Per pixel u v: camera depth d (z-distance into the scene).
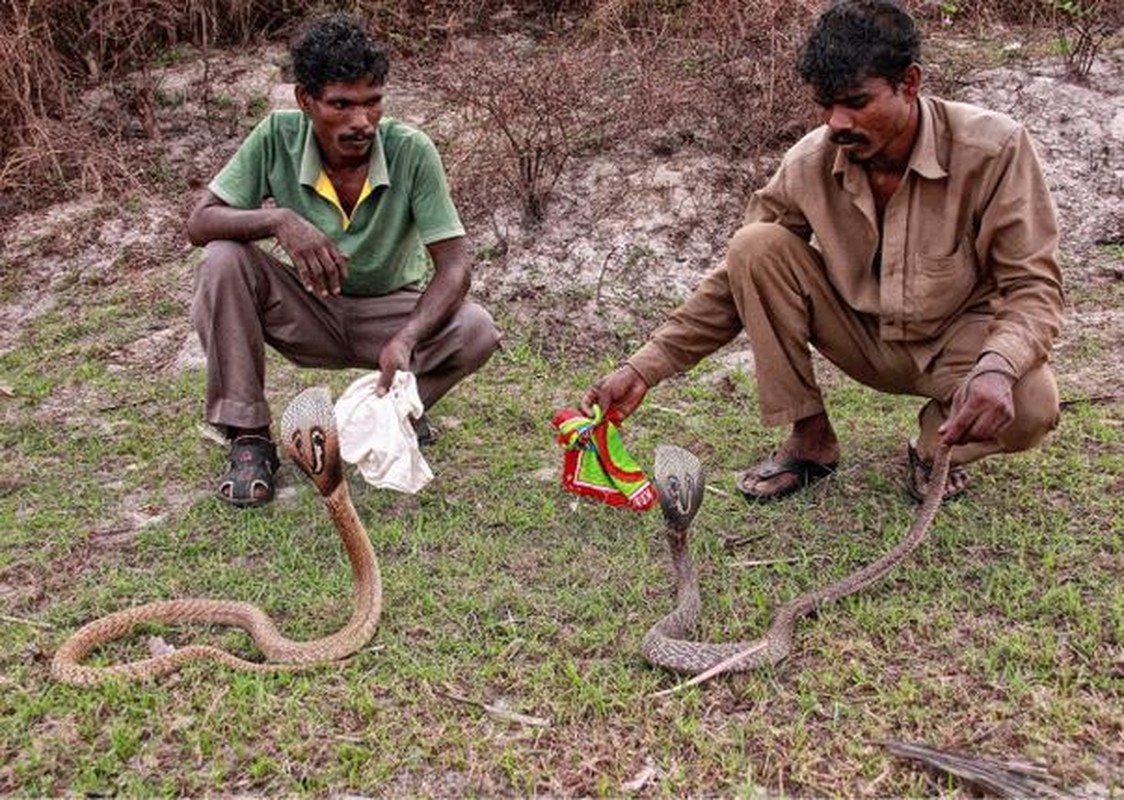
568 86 6.68
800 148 3.91
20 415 5.22
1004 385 3.38
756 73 6.75
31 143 6.98
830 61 3.43
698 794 2.81
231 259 4.21
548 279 6.08
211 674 3.30
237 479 4.29
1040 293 3.55
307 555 3.97
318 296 4.20
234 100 7.48
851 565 3.76
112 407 5.26
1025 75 7.16
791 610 3.42
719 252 6.19
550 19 8.03
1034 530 3.85
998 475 4.23
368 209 4.33
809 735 2.99
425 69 7.46
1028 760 2.85
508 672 3.27
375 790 2.86
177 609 3.59
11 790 2.89
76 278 6.42
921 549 3.79
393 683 3.24
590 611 3.54
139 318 6.07
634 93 6.88
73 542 4.12
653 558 3.87
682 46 7.21
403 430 4.02
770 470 4.22
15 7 7.00
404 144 4.29
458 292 4.34
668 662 3.21
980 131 3.62
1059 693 3.08
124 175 6.91
